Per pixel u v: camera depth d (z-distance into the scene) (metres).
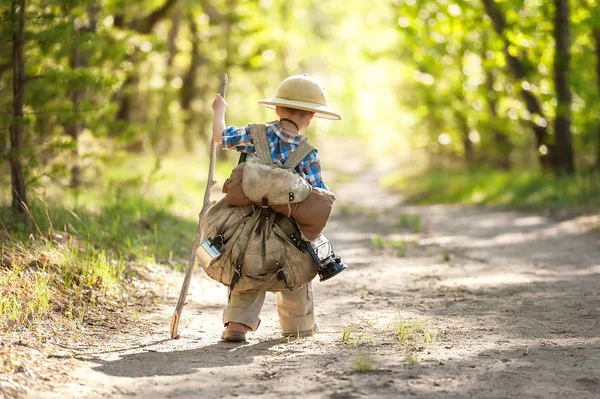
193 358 5.49
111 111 14.41
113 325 6.55
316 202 5.68
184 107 35.75
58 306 6.65
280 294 6.30
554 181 23.30
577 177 23.03
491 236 15.24
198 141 36.50
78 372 4.98
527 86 24.14
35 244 7.97
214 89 37.91
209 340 6.15
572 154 24.38
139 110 29.52
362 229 17.77
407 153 66.69
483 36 26.28
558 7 22.86
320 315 7.45
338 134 92.31
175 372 5.06
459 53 28.83
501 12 23.53
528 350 5.57
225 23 34.06
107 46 14.39
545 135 25.30
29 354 5.24
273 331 6.63
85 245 8.81
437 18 25.25
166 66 32.03
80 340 5.93
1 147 10.55
